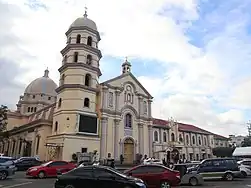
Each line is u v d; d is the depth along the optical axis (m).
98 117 44.25
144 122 51.53
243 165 27.98
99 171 14.45
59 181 14.77
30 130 49.25
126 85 50.03
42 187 18.25
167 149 55.59
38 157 39.59
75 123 40.38
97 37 48.28
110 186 13.90
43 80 73.88
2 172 23.38
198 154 66.44
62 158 37.88
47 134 44.16
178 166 21.75
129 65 52.78
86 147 40.50
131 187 13.71
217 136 81.19
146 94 54.16
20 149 52.00
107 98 45.69
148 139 51.44
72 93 41.97
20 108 72.12
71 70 43.31
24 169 33.59
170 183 17.44
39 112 61.84
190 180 20.52
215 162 24.06
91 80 44.72
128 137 47.06
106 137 43.50
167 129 59.81
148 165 18.30
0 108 50.03
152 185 17.55
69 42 46.47
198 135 69.44
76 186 14.34
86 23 47.03
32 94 71.50
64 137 38.88
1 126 50.91
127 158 46.41
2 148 63.44
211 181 23.05
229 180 23.33
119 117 46.53
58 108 43.12
